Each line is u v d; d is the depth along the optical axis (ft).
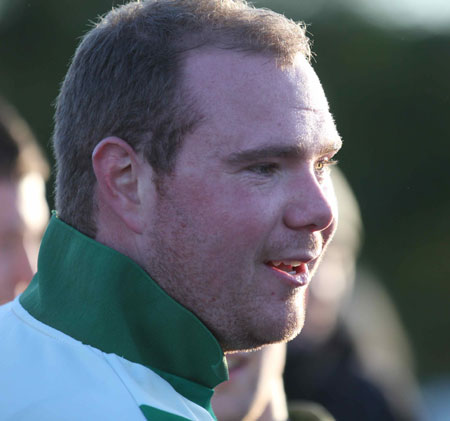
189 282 15.26
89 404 13.92
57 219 16.14
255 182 14.99
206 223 14.99
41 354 14.88
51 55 108.58
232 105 14.92
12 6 109.40
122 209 15.46
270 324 15.26
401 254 135.33
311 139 15.24
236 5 16.05
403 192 135.03
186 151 15.02
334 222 16.38
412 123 135.33
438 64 136.56
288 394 32.63
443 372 126.52
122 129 15.42
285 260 15.20
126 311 15.11
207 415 15.37
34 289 16.70
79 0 109.09
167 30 15.42
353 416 32.40
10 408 14.17
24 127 25.38
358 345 33.55
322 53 132.77
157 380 14.88
